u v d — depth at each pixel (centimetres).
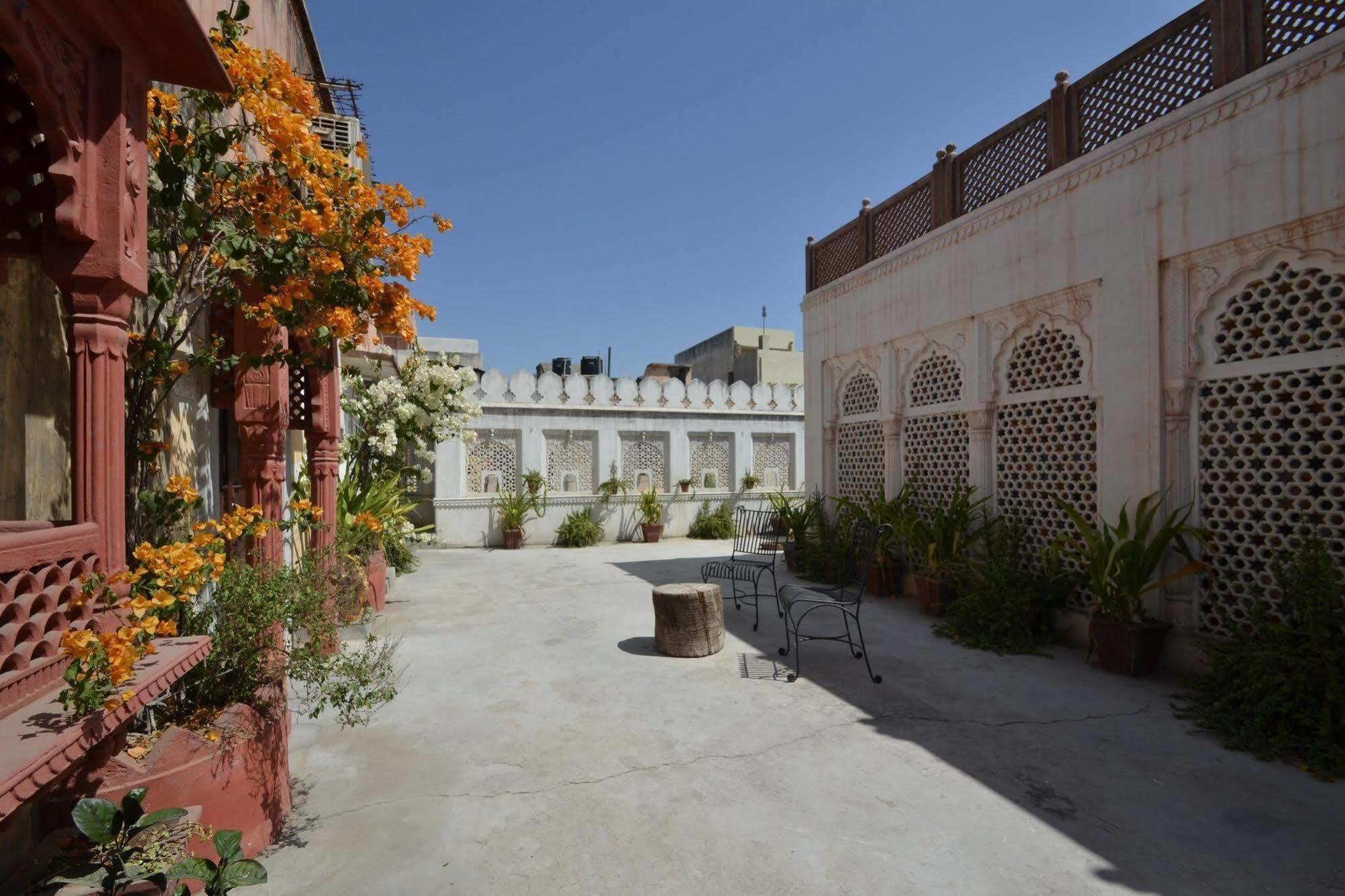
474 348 1611
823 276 977
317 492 560
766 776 326
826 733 378
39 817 221
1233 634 446
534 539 1269
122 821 178
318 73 721
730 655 534
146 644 185
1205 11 465
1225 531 459
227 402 445
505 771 331
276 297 304
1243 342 452
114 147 192
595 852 263
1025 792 312
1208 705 412
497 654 534
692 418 1416
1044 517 607
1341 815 291
